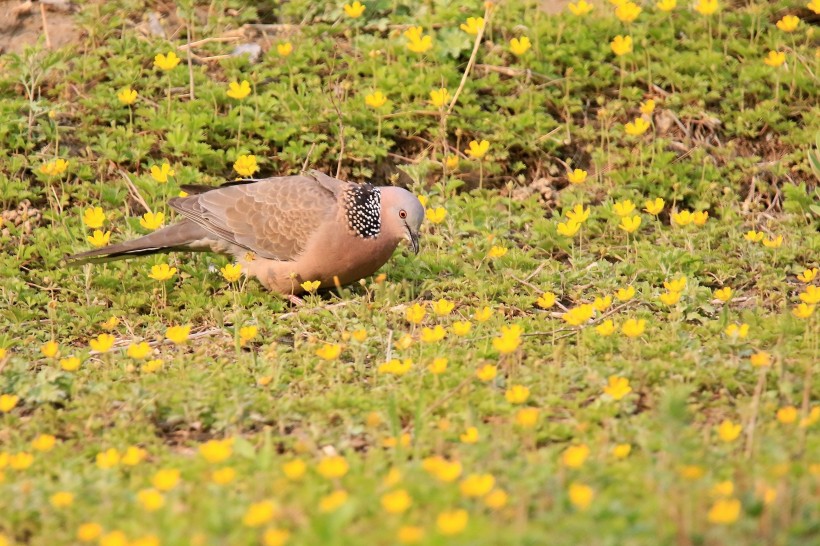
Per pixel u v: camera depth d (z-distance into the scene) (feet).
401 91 47.75
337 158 45.57
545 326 36.11
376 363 33.58
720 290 36.32
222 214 39.04
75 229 41.78
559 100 48.14
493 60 49.19
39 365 34.68
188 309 38.19
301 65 48.49
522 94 47.75
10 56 47.85
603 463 24.91
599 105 49.08
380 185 46.39
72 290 39.14
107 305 39.19
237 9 52.11
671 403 24.70
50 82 47.55
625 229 38.99
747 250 41.55
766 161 47.47
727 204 44.75
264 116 46.16
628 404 29.40
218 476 23.04
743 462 25.11
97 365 34.19
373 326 36.55
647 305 38.04
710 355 33.09
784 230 43.70
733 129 47.85
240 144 45.39
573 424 28.22
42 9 50.21
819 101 48.75
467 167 46.42
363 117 46.42
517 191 46.09
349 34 50.57
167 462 26.81
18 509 23.86
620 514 21.90
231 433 29.04
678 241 42.60
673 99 48.24
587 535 21.17
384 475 25.30
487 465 25.13
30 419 30.27
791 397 29.14
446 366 31.30
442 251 41.81
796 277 40.86
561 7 53.06
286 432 29.43
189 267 40.37
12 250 41.55
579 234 43.09
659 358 32.32
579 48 49.75
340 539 20.79
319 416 29.35
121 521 22.95
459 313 37.91
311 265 38.37
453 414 28.71
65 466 26.68
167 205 42.93
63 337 37.09
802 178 46.91
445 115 46.39
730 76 49.32
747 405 28.84
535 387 30.63
